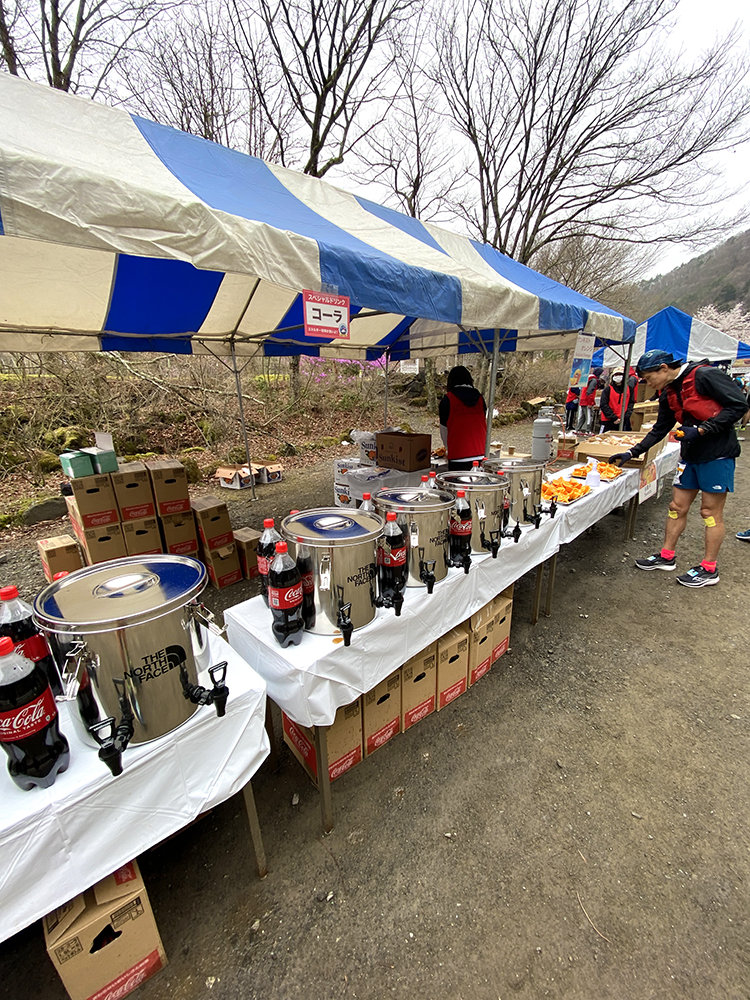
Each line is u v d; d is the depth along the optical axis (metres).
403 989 1.23
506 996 1.21
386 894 1.47
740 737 2.09
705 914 1.39
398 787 1.85
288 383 11.09
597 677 2.52
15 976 1.26
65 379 7.29
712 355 7.20
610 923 1.37
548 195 11.38
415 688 2.09
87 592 1.10
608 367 9.38
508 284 2.88
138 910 1.15
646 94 9.65
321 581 1.43
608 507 3.54
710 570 3.47
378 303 1.82
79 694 1.01
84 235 1.09
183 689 1.10
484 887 1.48
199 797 1.19
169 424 8.41
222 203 1.58
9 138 1.25
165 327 3.91
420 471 4.31
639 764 1.95
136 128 1.86
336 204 2.69
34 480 6.20
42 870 0.94
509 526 2.47
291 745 1.99
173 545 3.79
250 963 1.29
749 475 6.98
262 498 6.05
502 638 2.61
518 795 1.81
